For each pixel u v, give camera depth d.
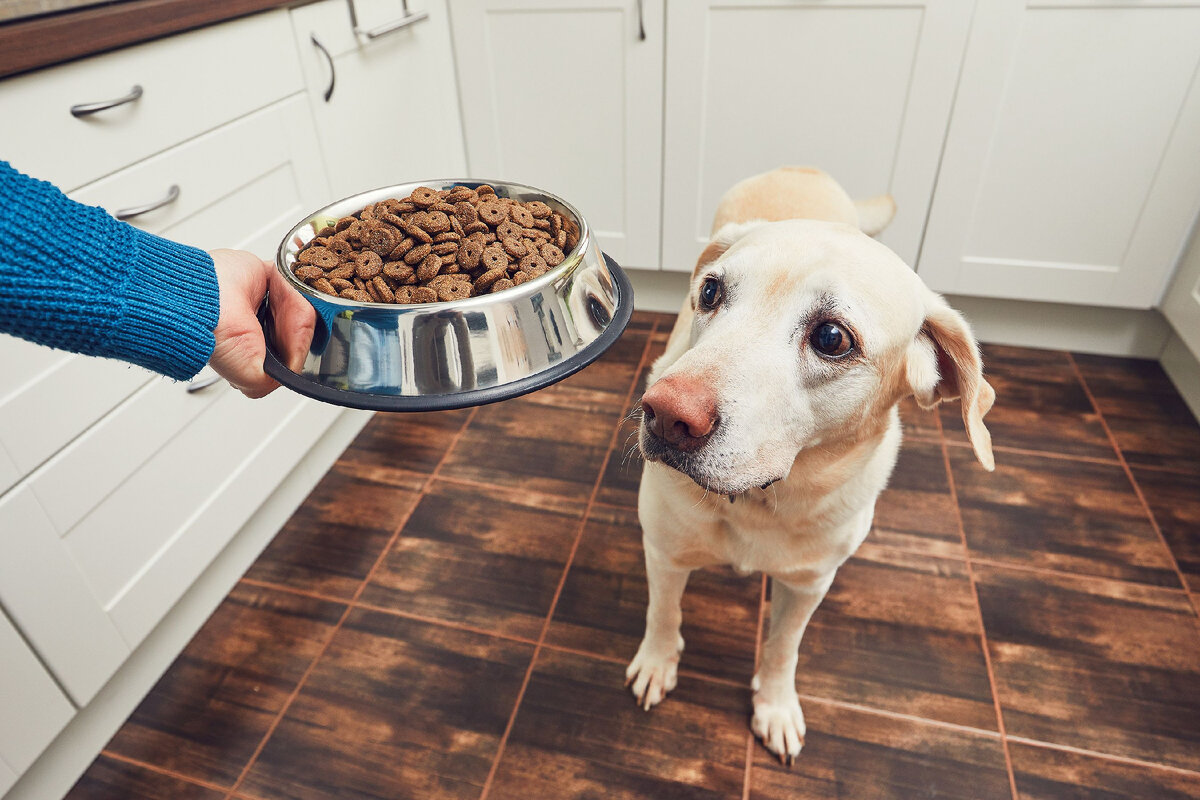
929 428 2.10
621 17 2.14
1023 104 2.01
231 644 1.56
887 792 1.29
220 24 1.39
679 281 2.62
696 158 2.31
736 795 1.29
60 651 1.21
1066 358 2.40
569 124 2.37
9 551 1.11
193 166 1.38
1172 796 1.28
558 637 1.56
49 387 1.14
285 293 0.81
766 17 2.04
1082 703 1.42
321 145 1.75
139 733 1.40
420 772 1.33
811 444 0.99
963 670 1.48
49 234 0.60
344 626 1.59
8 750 1.15
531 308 0.77
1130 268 2.17
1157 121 1.95
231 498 1.57
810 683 1.46
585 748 1.36
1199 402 2.10
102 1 1.17
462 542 1.78
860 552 1.73
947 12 1.93
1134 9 1.83
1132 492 1.88
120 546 1.31
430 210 0.90
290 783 1.32
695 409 0.84
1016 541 1.75
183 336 0.67
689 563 1.25
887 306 0.94
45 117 1.10
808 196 1.69
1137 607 1.59
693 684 1.46
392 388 0.75
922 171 2.17
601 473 1.97
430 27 2.17
